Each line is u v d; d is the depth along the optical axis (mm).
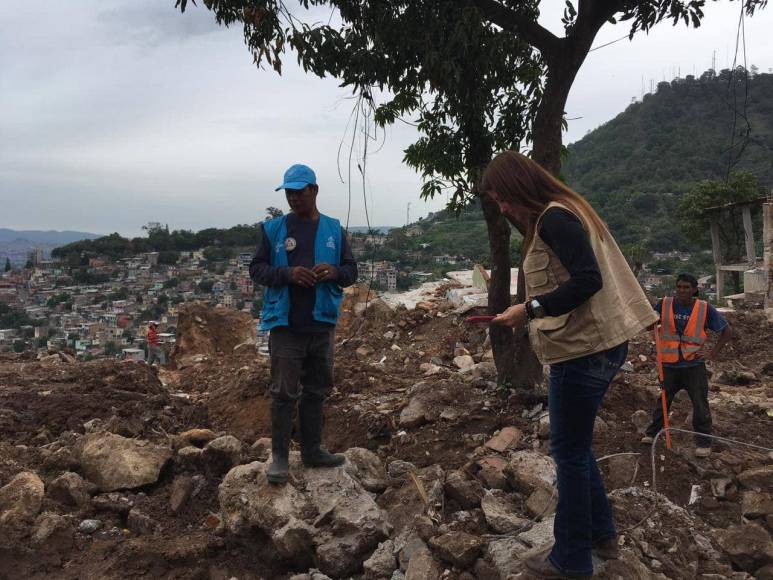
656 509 3910
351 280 4035
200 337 9953
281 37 5176
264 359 9102
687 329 4883
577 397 2748
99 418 5730
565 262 2652
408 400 5875
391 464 4727
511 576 3064
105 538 4105
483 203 5688
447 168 6121
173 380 8469
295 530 3713
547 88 5520
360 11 5309
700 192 28781
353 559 3711
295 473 4195
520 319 2729
